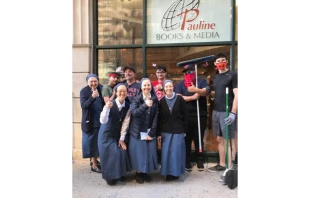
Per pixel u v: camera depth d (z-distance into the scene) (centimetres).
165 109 390
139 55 526
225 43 498
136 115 378
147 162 386
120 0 533
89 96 433
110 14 536
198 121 455
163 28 520
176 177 416
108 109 372
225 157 436
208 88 453
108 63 534
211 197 353
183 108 396
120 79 496
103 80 534
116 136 384
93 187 391
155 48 523
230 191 371
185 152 409
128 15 531
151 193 368
